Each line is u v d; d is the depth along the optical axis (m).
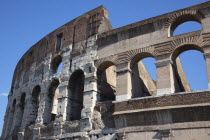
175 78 33.66
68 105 39.84
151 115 30.69
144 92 43.97
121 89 34.31
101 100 38.97
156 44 33.91
